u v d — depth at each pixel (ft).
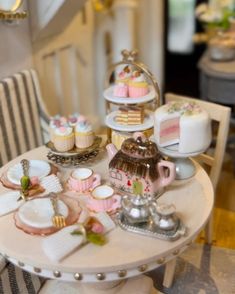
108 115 0.74
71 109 1.30
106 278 0.50
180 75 1.90
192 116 0.62
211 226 0.90
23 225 0.55
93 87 1.45
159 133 0.63
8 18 0.83
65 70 1.22
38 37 1.00
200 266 0.85
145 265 0.51
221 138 0.78
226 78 1.08
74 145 0.70
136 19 1.58
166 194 0.61
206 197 0.60
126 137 0.67
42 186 0.63
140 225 0.54
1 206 0.59
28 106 0.94
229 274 0.83
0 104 0.87
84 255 0.50
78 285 0.75
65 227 0.54
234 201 1.09
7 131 0.89
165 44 1.83
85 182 0.62
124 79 0.72
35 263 0.50
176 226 0.53
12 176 0.66
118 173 0.61
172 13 1.78
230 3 1.26
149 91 0.72
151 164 0.59
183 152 0.63
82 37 1.29
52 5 0.92
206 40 1.34
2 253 0.53
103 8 1.38
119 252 0.51
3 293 0.67
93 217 0.54
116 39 1.48
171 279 0.80
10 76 0.92
